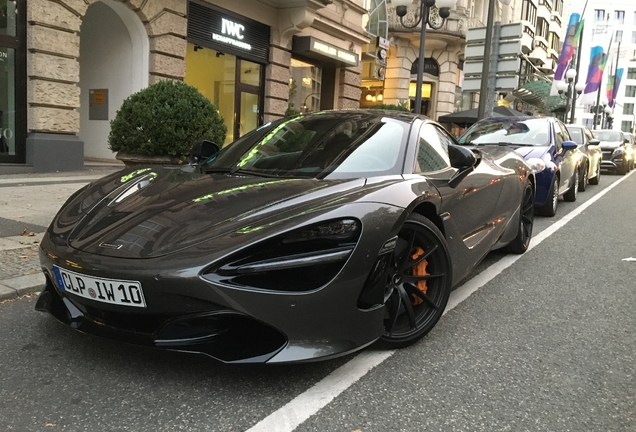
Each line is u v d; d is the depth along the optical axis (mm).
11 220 5551
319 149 3275
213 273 2180
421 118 3693
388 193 2670
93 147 12859
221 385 2436
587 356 2947
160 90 6035
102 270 2275
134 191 2957
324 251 2316
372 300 2492
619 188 12922
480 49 12062
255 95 15086
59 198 6961
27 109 9594
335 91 18562
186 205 2619
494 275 4562
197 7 12555
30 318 3178
